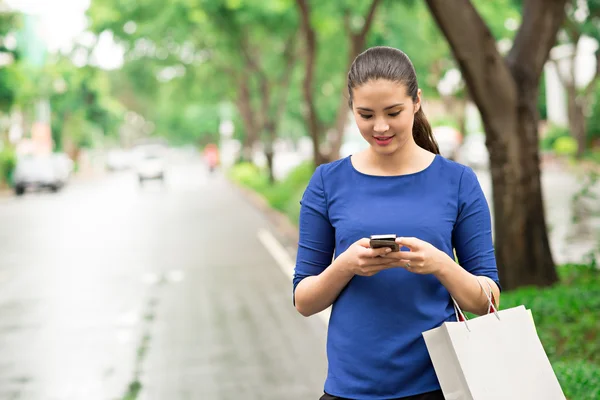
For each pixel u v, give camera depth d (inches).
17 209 1451.8
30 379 350.6
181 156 5221.5
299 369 354.0
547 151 2185.0
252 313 480.7
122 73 2118.6
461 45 450.3
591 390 256.7
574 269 525.0
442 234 130.0
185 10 1275.8
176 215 1230.9
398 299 129.6
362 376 130.8
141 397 319.3
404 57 128.0
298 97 2471.7
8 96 1925.4
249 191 1828.2
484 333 124.6
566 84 1902.1
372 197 132.6
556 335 365.1
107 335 432.1
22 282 624.7
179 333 432.1
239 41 1503.4
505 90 460.8
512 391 123.3
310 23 1070.4
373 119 126.8
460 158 2206.0
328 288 130.5
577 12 1074.7
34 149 2903.5
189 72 2041.1
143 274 646.5
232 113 2967.5
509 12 1118.4
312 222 137.4
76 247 851.4
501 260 482.6
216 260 718.5
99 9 1354.6
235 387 328.8
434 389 129.4
